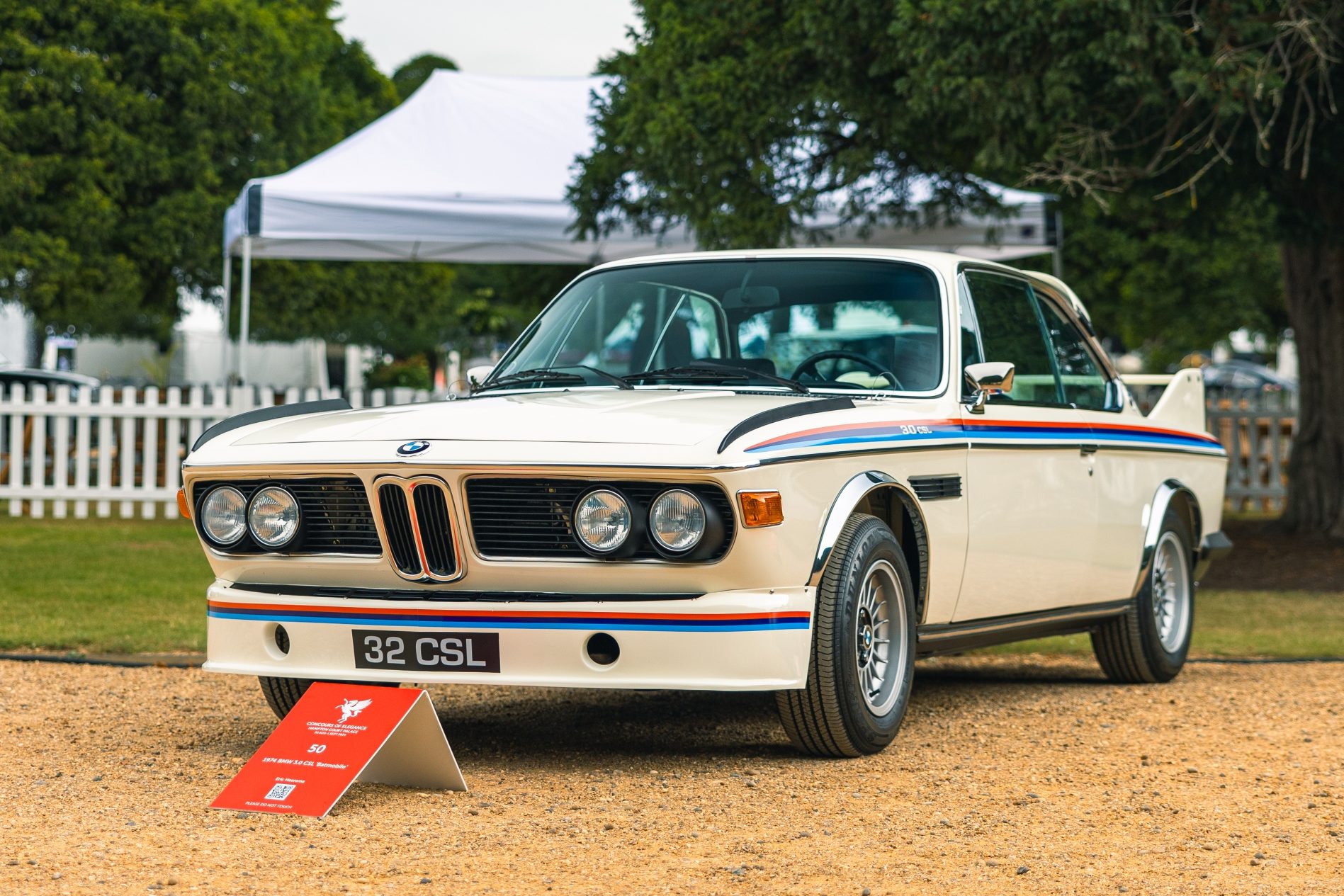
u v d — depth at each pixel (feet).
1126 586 22.99
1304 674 25.30
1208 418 65.82
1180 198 44.68
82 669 23.72
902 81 37.01
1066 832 13.83
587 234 54.49
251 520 16.49
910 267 19.85
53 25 86.12
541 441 15.44
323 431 16.72
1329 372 50.83
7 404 54.65
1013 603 20.02
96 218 84.69
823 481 15.99
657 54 42.98
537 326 21.27
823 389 18.80
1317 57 36.73
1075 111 35.91
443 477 15.43
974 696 22.65
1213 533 26.08
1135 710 21.15
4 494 54.85
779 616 15.42
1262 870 12.57
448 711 20.44
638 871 12.19
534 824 13.75
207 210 89.25
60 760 16.62
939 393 18.63
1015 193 53.47
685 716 20.04
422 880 11.85
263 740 17.95
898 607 17.47
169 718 19.51
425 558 15.83
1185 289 104.94
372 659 16.02
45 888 11.45
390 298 107.65
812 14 38.83
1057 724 19.88
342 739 14.78
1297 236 44.57
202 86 88.84
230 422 17.76
